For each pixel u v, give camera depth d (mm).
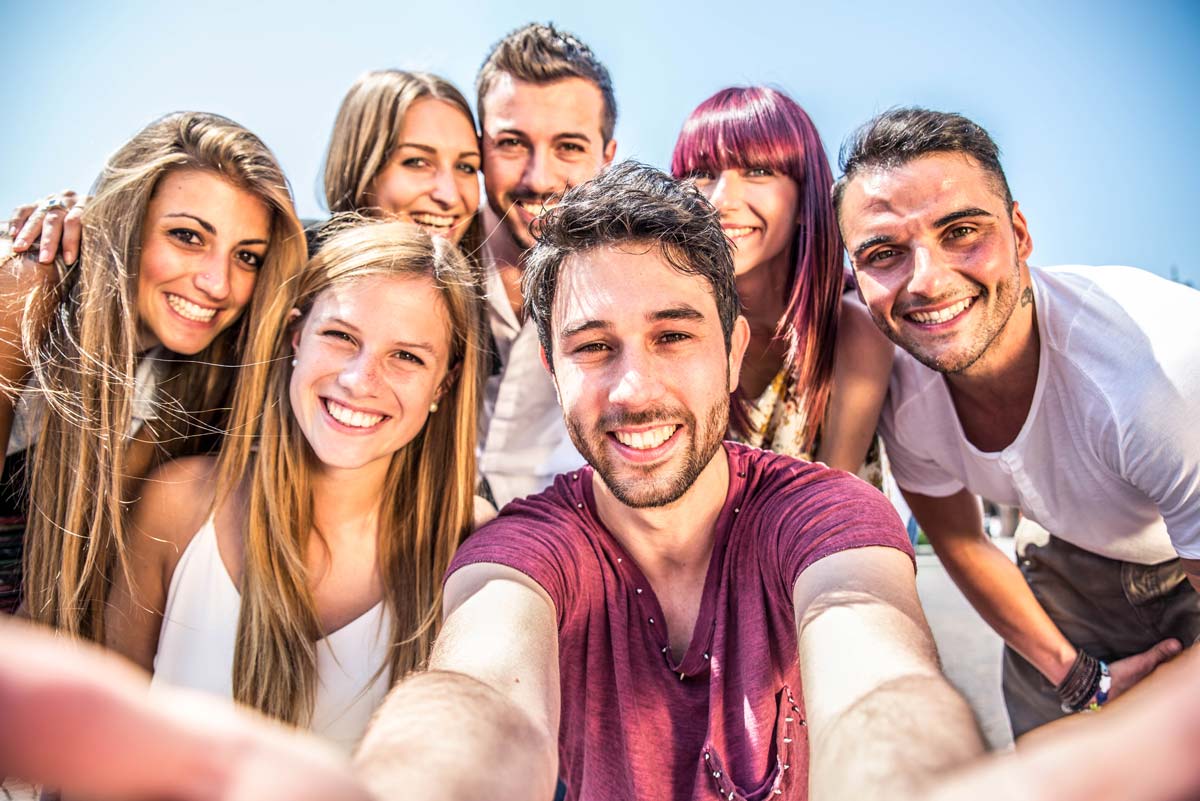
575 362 582
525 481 1024
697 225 579
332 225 922
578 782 630
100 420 788
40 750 114
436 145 1014
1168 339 747
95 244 814
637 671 586
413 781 287
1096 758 127
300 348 750
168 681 749
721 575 588
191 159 827
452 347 784
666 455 568
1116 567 977
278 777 130
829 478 583
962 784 149
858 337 943
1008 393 811
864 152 760
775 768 560
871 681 360
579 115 1040
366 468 765
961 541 1027
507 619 498
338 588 777
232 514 777
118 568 783
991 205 728
